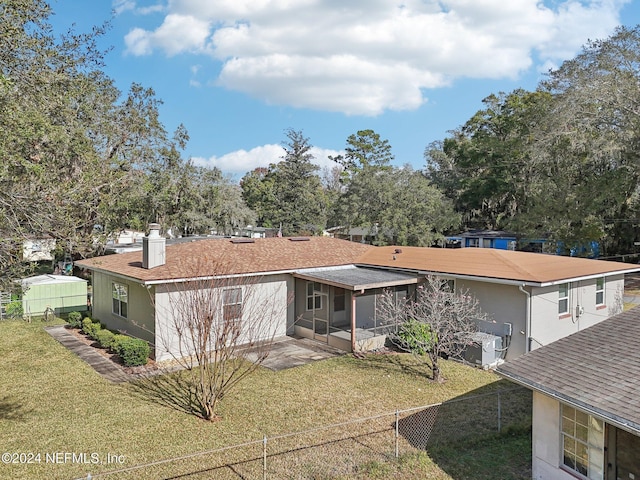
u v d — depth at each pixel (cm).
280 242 2161
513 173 4403
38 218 885
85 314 2119
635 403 630
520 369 819
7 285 962
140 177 2898
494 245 4375
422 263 1848
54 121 1080
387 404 1159
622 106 2822
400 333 1619
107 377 1348
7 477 811
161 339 1516
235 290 1627
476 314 1603
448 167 5734
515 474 845
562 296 1595
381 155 6944
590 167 3228
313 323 1788
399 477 827
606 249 3775
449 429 1020
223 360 1249
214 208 3878
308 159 5894
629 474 666
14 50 886
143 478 816
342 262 2012
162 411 1106
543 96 3950
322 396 1209
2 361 1507
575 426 750
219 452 913
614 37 2864
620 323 935
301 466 859
